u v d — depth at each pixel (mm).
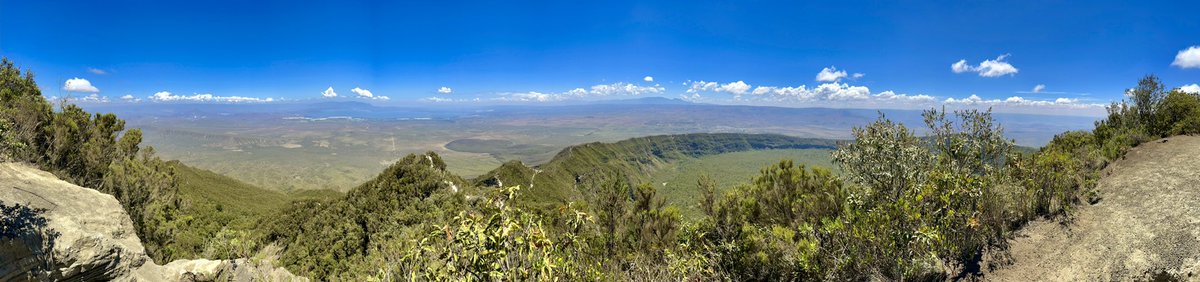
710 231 8602
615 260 7168
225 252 10797
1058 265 6406
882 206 6977
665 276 6199
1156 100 14766
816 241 7070
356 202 36000
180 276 8984
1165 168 8961
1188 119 12891
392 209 34281
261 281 10102
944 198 6777
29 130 12219
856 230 6508
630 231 8906
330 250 27297
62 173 12609
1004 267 6672
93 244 7340
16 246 6328
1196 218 6262
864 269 6562
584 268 5199
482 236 3426
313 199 40719
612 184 9305
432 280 3799
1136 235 6414
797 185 9273
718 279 6980
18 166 9883
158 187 15883
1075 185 9055
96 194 9023
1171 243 5953
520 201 4082
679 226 8820
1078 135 15422
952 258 6984
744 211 9211
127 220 9172
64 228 7207
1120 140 12820
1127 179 8914
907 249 6383
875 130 8789
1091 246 6562
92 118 15680
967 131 8977
